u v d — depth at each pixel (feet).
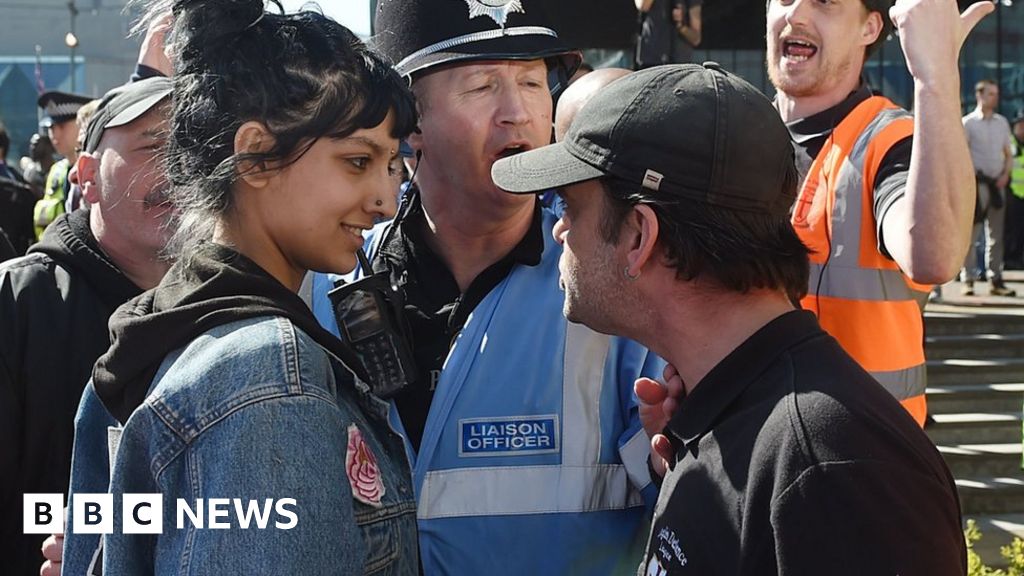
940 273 8.09
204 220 4.87
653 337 5.19
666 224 4.89
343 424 4.53
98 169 7.72
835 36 9.47
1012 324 26.58
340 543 4.31
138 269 7.81
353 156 4.86
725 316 4.97
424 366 6.92
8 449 7.29
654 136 4.89
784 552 4.21
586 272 5.26
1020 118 36.42
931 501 4.24
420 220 7.20
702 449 4.74
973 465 20.38
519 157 5.57
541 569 6.57
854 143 9.16
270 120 4.66
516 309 6.81
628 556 6.73
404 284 7.12
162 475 4.35
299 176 4.79
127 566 4.50
